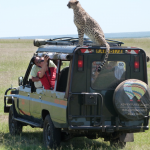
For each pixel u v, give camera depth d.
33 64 19.98
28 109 19.78
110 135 17.59
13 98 21.95
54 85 16.97
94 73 15.78
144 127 16.23
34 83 19.09
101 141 19.94
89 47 15.62
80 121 15.47
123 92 15.55
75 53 15.45
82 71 15.55
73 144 18.88
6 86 40.31
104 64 15.87
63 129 16.12
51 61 18.33
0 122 24.72
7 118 26.25
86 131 16.06
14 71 53.91
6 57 75.12
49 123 17.02
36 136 21.14
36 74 19.05
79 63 15.50
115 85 16.17
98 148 17.67
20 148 17.72
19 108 21.09
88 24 19.73
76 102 15.41
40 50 19.23
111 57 16.11
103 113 15.95
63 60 16.84
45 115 18.25
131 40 172.00
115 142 18.38
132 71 16.42
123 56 16.27
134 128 16.08
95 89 15.80
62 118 15.68
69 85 15.33
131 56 16.39
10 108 22.44
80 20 19.83
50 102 17.05
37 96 18.66
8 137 20.95
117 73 16.22
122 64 16.27
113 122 16.08
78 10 20.06
